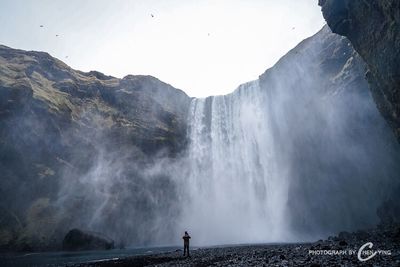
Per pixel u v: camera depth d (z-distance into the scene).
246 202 81.25
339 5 32.53
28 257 39.34
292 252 19.30
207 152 92.19
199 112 99.69
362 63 47.19
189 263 21.25
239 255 23.19
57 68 91.56
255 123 85.00
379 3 26.28
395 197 43.66
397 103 29.20
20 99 63.88
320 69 63.81
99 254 42.34
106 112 88.06
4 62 81.31
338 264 11.70
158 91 101.12
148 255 35.78
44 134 66.62
